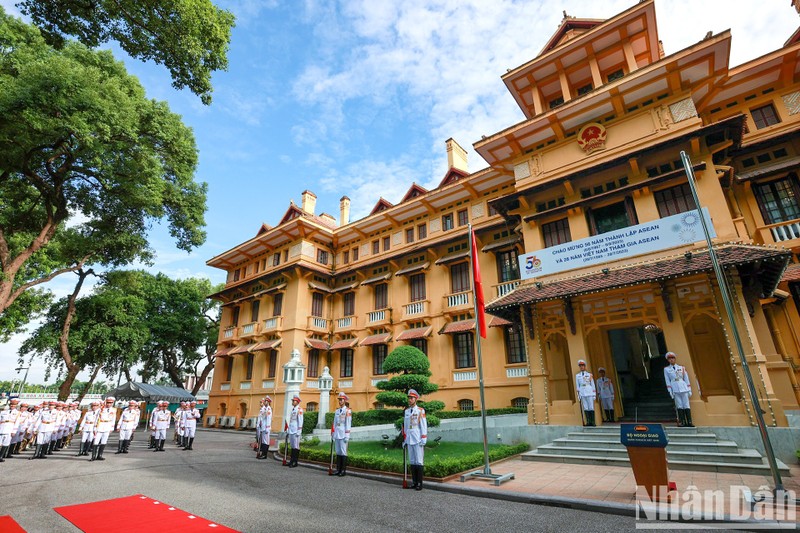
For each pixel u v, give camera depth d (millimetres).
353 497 7715
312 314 26281
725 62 12914
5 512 6531
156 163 18938
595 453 10586
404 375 13703
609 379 13609
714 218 12023
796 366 12461
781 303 13219
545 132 16125
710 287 11211
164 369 40469
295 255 26875
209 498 7523
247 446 17281
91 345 26953
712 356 13461
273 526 5801
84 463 12328
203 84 11273
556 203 15633
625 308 12758
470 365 20031
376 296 25547
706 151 12750
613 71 16500
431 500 7480
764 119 14766
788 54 13727
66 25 9969
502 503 7191
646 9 14359
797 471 8336
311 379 24750
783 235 13133
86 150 16094
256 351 26266
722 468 8586
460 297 20891
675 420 12523
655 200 13391
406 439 8883
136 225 23484
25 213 20812
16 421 14070
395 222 25438
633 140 14070
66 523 5949
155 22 9969
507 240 19500
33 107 13422
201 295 38875
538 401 13453
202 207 24578
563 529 5625
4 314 24391
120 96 15664
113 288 28641
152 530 5609
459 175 23438
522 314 14875
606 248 13570
